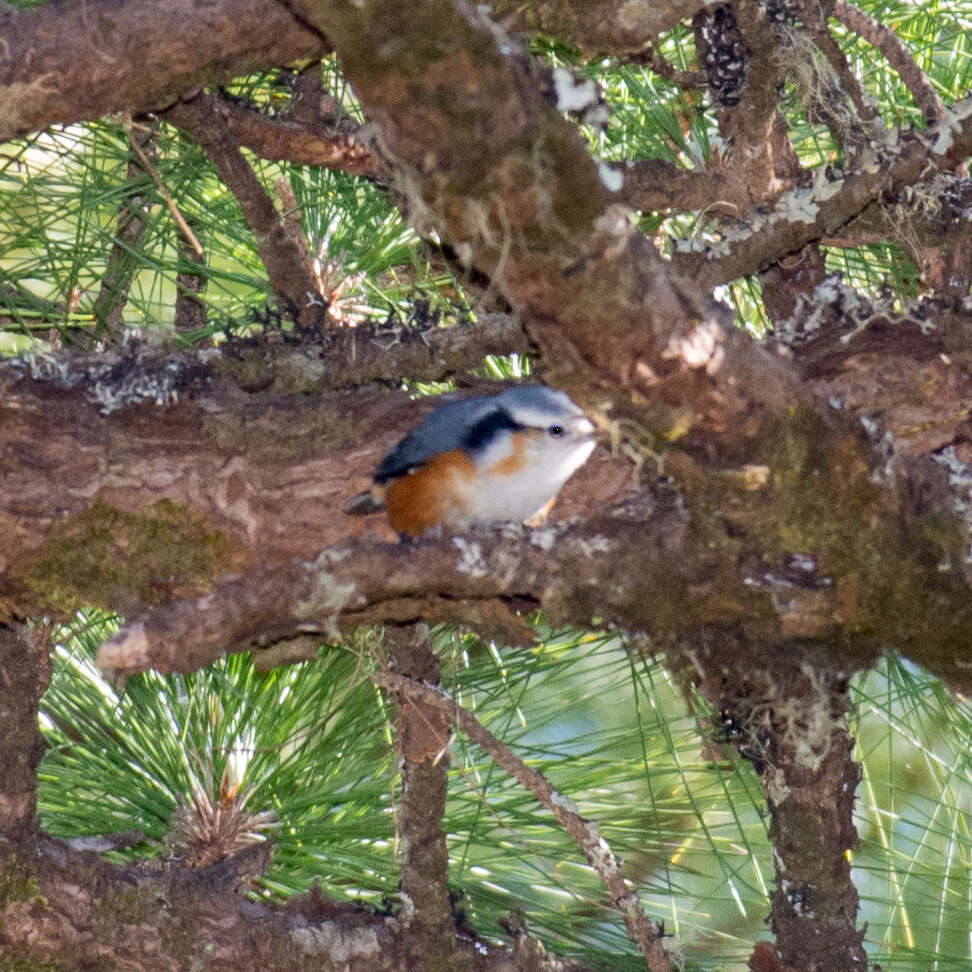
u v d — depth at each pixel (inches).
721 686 230.4
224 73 243.0
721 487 204.5
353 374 258.5
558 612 217.0
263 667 242.5
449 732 246.4
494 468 250.1
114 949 242.2
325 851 263.0
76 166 287.4
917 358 247.4
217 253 303.6
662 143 297.3
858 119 267.7
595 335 178.5
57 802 267.0
